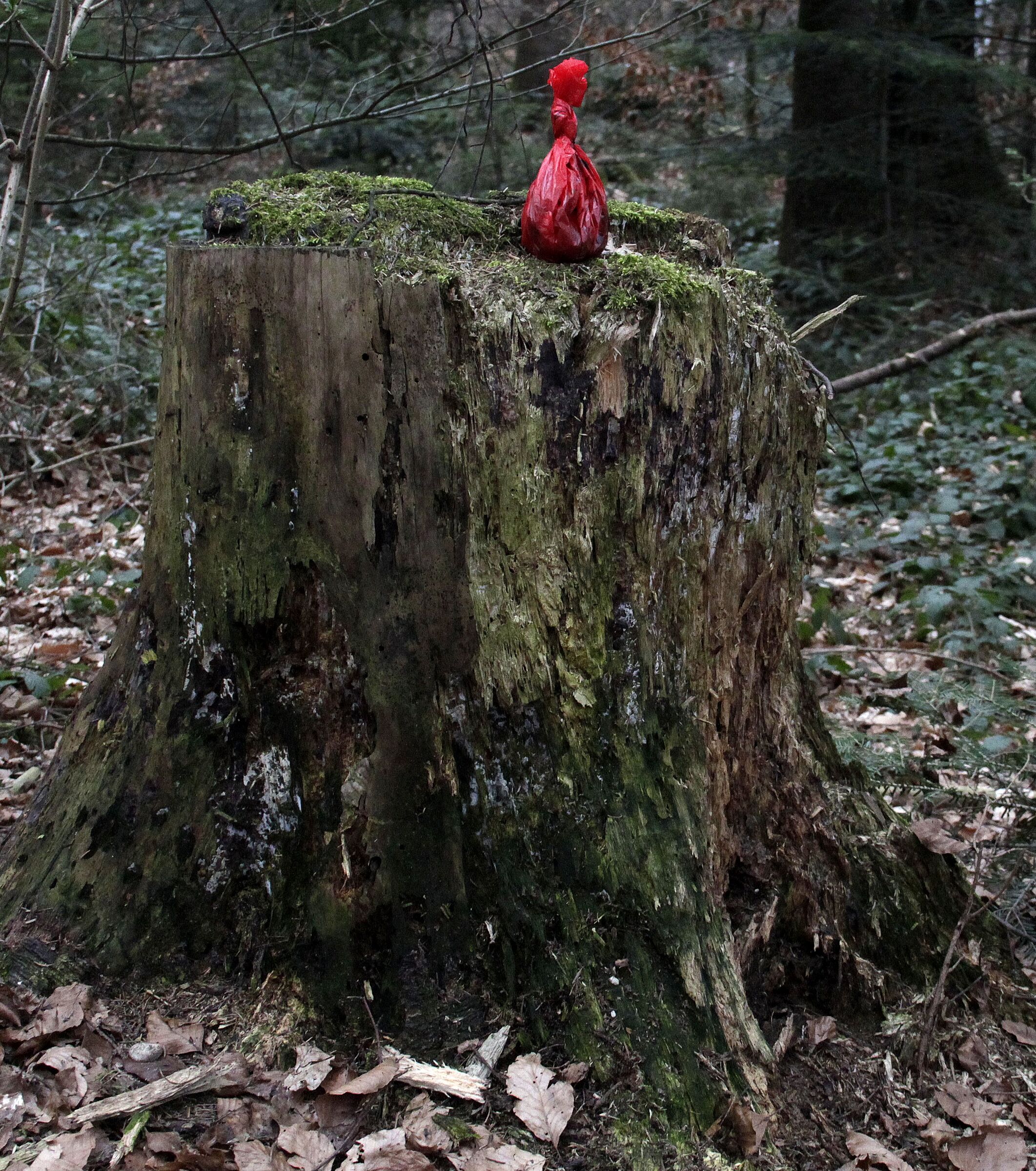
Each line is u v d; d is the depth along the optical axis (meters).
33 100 3.09
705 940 2.01
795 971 2.21
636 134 10.57
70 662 3.96
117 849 2.10
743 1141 1.83
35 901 2.12
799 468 2.35
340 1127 1.79
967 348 7.92
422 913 1.95
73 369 6.47
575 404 1.93
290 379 1.93
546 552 1.96
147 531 2.18
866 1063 2.10
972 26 8.61
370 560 1.93
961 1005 2.33
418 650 1.94
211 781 2.05
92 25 4.88
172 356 2.05
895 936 2.33
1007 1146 1.92
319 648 1.99
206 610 2.05
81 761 2.21
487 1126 1.79
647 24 5.48
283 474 1.96
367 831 1.95
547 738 1.98
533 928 1.95
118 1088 1.83
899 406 7.50
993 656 4.41
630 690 2.02
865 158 8.64
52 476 5.88
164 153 4.60
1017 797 2.96
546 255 2.02
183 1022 1.96
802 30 8.43
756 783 2.30
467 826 1.96
